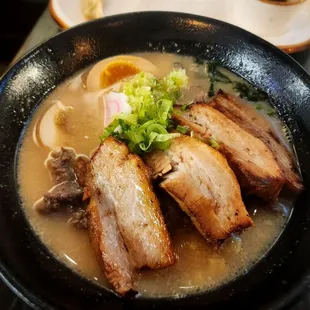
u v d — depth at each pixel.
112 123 0.18
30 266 0.14
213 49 0.22
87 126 0.20
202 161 0.16
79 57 0.21
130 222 0.15
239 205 0.15
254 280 0.14
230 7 0.27
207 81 0.22
